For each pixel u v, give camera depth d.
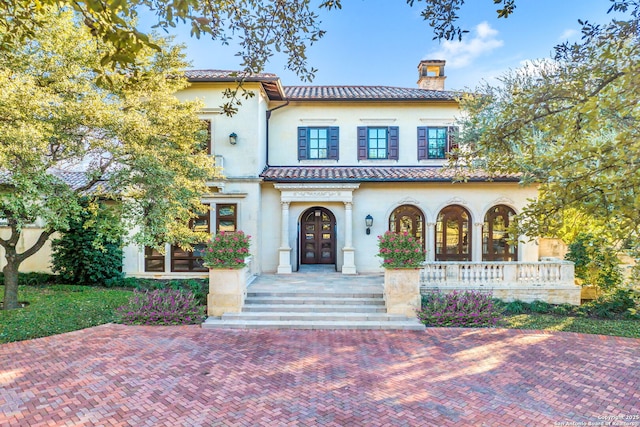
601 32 5.08
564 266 12.74
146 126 9.92
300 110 17.84
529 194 16.19
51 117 8.88
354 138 17.84
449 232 16.66
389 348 8.70
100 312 11.28
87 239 14.29
